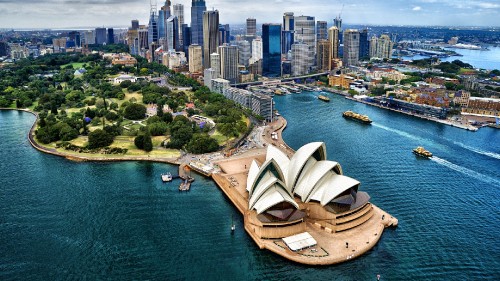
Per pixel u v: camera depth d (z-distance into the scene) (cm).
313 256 18350
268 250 19188
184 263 18062
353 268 17862
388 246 19412
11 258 18275
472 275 17350
